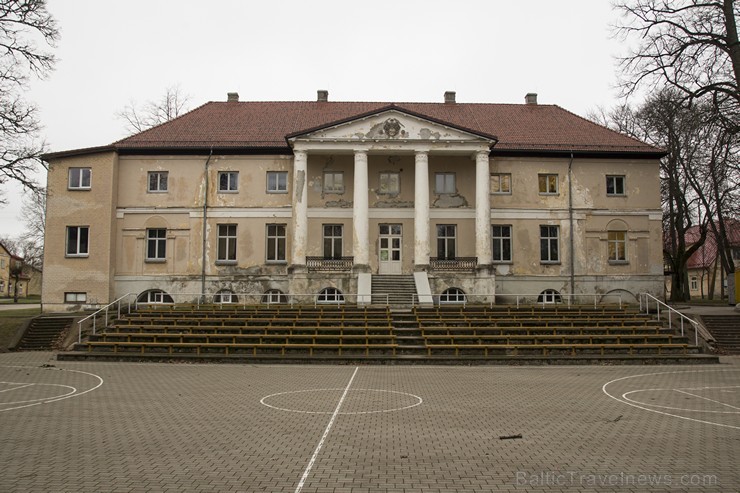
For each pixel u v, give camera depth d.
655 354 24.69
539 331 26.75
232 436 11.12
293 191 37.25
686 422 12.51
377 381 18.55
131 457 9.62
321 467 9.10
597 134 41.91
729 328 28.95
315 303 32.72
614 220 39.97
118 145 38.84
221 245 39.16
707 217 47.28
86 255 37.66
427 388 17.14
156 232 39.09
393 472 8.85
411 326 27.47
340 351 24.16
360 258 36.25
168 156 39.31
